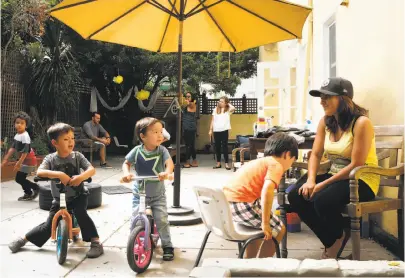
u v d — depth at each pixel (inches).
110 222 202.2
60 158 154.1
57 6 188.9
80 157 157.5
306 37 311.7
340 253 147.7
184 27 240.4
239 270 97.7
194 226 195.9
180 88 211.9
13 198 264.7
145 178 141.6
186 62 580.4
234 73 751.1
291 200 146.3
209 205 122.3
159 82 634.8
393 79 155.6
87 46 518.0
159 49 247.8
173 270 139.4
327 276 95.6
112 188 296.2
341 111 142.1
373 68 173.9
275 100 390.9
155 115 637.9
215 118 425.4
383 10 163.2
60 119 484.4
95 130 445.1
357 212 125.4
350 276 95.3
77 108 534.3
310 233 185.6
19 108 417.4
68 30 490.0
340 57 219.3
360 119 138.4
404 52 145.7
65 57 476.1
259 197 127.6
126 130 631.2
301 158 303.7
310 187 139.2
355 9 195.8
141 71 586.2
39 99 441.7
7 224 198.8
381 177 164.2
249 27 224.8
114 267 142.3
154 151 152.6
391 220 158.7
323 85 145.2
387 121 161.0
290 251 159.6
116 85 605.0
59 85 439.5
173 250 152.5
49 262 146.7
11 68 407.2
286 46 426.3
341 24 217.5
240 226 129.9
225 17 225.9
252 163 130.9
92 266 143.1
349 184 134.7
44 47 456.1
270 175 122.0
